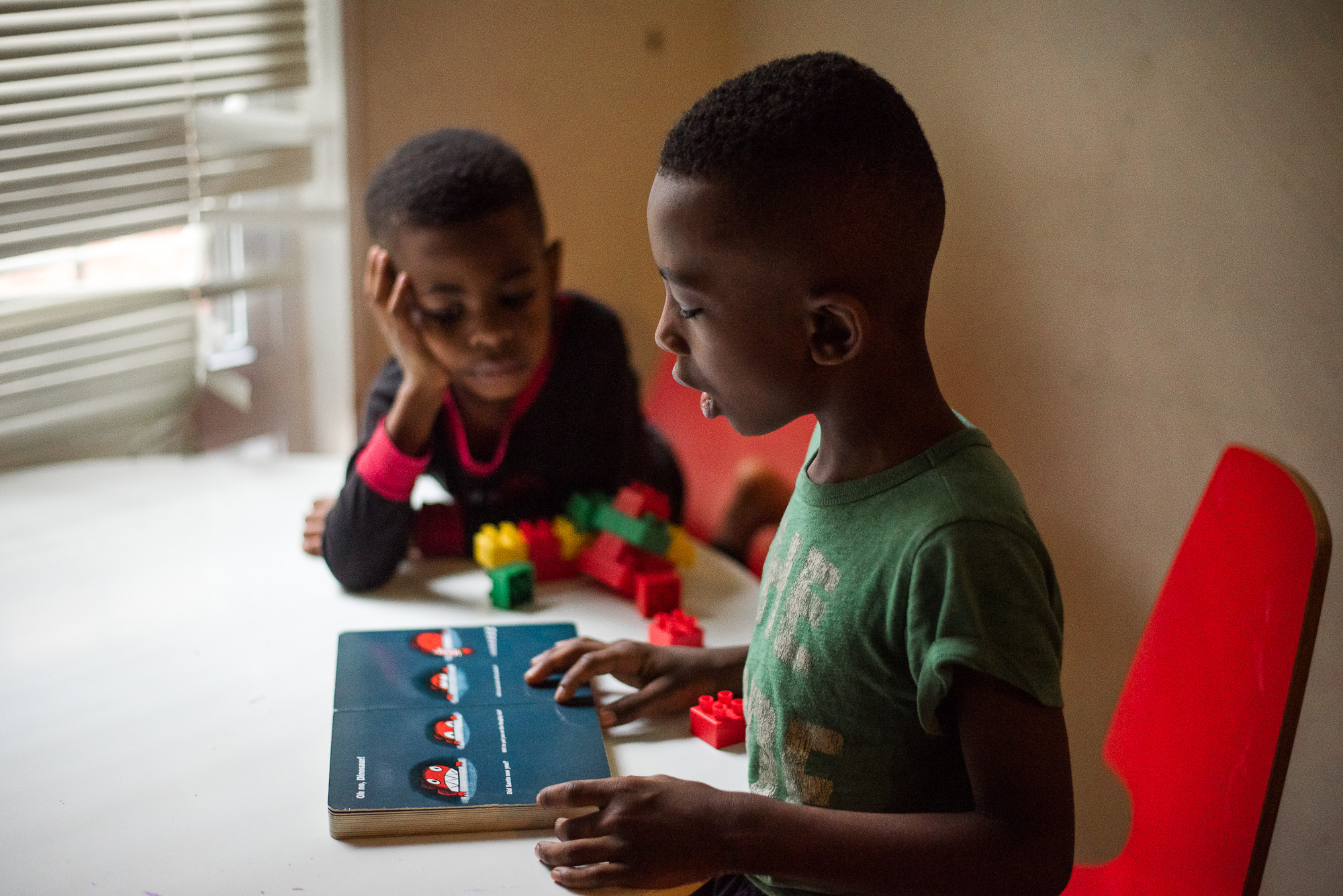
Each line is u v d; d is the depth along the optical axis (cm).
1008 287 140
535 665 95
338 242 174
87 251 156
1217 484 90
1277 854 113
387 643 102
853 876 67
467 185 116
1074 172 128
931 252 72
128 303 159
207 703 95
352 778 80
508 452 135
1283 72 103
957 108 144
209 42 156
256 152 166
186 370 172
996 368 143
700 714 92
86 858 75
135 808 80
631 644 96
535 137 182
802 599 75
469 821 77
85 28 143
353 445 182
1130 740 94
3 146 141
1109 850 133
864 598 71
